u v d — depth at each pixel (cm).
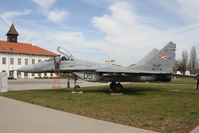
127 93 1462
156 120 622
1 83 1433
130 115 693
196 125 563
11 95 1216
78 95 1295
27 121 578
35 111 726
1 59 4525
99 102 991
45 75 5241
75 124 551
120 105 906
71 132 478
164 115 699
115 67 1588
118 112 743
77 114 692
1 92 1416
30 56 5034
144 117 664
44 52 5362
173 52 1614
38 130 491
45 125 537
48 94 1313
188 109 821
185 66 7794
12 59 4712
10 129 498
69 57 1541
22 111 722
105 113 720
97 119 620
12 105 851
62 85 2420
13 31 5353
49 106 844
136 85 2459
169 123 585
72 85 2467
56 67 1480
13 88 1838
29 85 2331
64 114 682
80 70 1447
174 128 529
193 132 492
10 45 4984
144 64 1614
